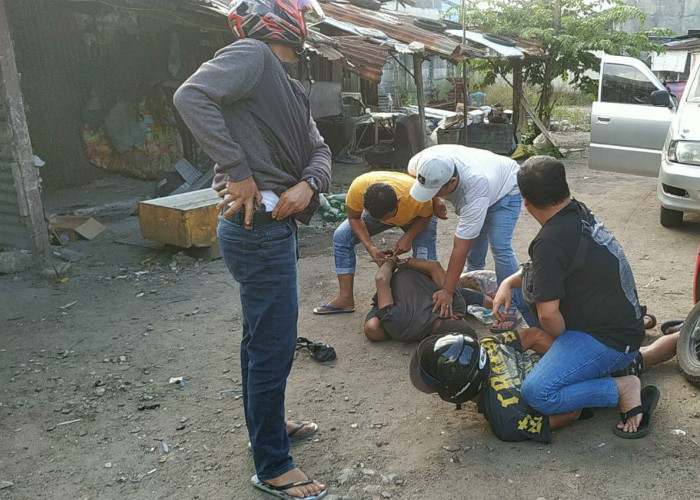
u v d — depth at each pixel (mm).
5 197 6008
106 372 3893
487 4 14172
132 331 4504
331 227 7387
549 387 2852
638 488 2607
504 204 4059
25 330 4578
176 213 5992
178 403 3500
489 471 2773
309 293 5188
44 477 2883
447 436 3070
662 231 6602
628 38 12836
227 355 4082
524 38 13203
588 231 2846
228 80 2156
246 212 2258
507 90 20328
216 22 7707
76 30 9086
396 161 10617
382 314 4055
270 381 2484
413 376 2992
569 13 14125
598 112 7883
